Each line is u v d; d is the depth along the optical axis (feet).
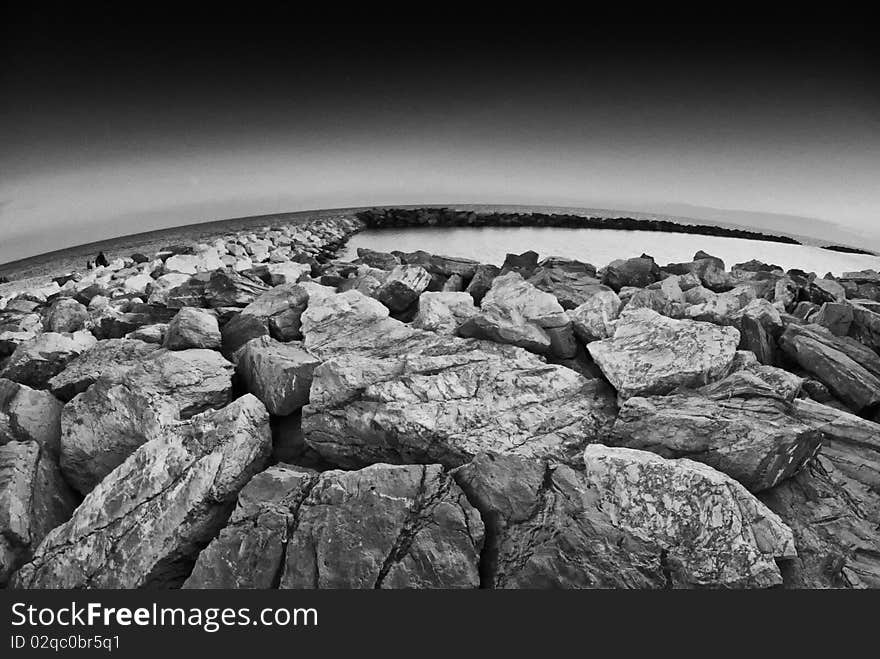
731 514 10.34
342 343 17.51
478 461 12.00
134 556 11.30
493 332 17.20
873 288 27.35
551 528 10.66
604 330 17.66
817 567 10.70
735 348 15.02
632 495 10.94
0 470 13.41
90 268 43.42
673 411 12.96
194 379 16.14
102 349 19.12
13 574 11.58
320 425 14.21
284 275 26.89
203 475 12.14
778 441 11.71
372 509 10.93
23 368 18.71
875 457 12.96
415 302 23.12
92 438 14.57
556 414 14.30
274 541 10.78
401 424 13.65
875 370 16.66
